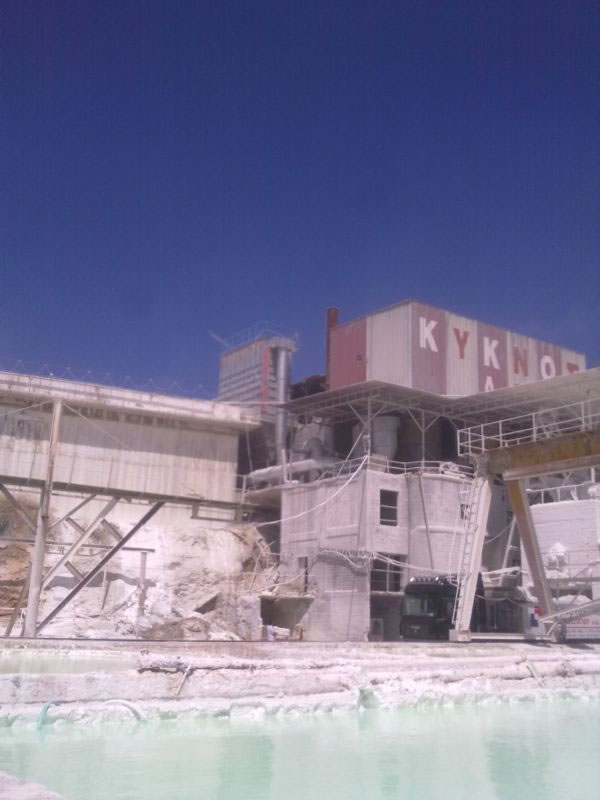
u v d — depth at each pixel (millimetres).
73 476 46062
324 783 12000
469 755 14453
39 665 16469
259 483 52594
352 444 51906
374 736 15672
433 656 23047
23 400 45906
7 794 8242
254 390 58562
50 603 39875
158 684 15883
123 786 11188
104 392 47719
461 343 53062
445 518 43750
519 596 42438
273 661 18109
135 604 41438
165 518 48031
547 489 45219
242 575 46125
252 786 11594
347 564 42125
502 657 23953
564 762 14180
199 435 50656
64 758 12484
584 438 30391
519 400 45562
